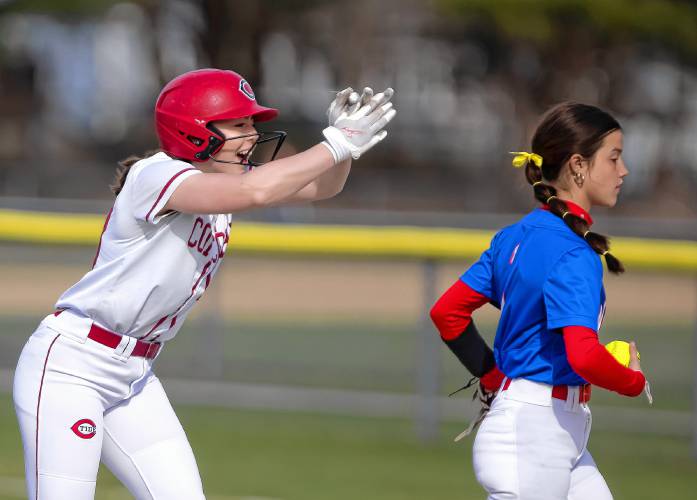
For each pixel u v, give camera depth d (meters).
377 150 123.25
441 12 114.88
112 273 13.32
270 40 133.38
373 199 114.00
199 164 13.73
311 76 140.12
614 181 13.17
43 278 46.44
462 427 30.97
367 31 131.00
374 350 43.06
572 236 12.69
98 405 13.52
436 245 27.86
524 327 12.88
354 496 22.95
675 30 113.88
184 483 13.70
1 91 130.88
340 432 30.12
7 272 46.16
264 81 133.38
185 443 14.11
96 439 13.38
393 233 28.17
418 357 29.17
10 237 30.00
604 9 110.44
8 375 34.94
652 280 58.12
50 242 30.02
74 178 111.88
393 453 27.50
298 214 52.75
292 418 32.03
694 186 125.50
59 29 137.25
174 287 13.45
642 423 30.48
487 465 12.88
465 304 13.70
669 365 37.59
